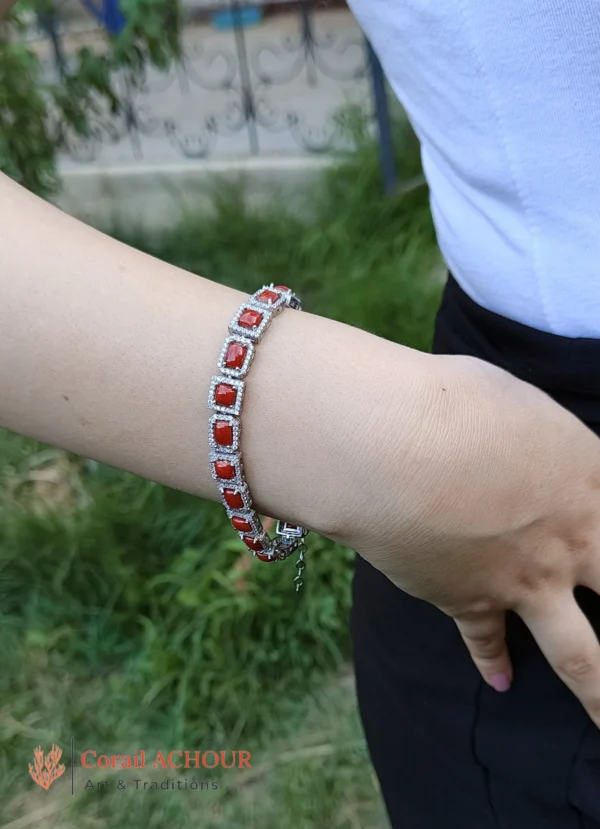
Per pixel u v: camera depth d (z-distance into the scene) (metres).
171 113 1.55
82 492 0.85
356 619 0.37
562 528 0.22
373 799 0.61
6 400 0.20
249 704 0.67
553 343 0.25
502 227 0.25
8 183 0.21
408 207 1.22
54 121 1.01
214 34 1.77
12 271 0.19
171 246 1.22
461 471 0.20
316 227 1.21
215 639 0.69
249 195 1.35
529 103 0.22
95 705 0.69
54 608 0.75
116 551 0.77
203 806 0.62
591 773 0.26
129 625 0.74
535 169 0.23
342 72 1.58
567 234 0.24
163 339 0.20
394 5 0.24
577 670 0.24
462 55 0.23
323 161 1.34
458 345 0.29
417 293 1.03
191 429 0.20
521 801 0.29
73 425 0.20
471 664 0.29
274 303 0.21
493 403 0.21
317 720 0.67
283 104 1.52
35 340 0.19
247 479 0.21
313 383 0.20
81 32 1.29
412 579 0.22
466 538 0.21
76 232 0.20
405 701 0.32
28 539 0.78
